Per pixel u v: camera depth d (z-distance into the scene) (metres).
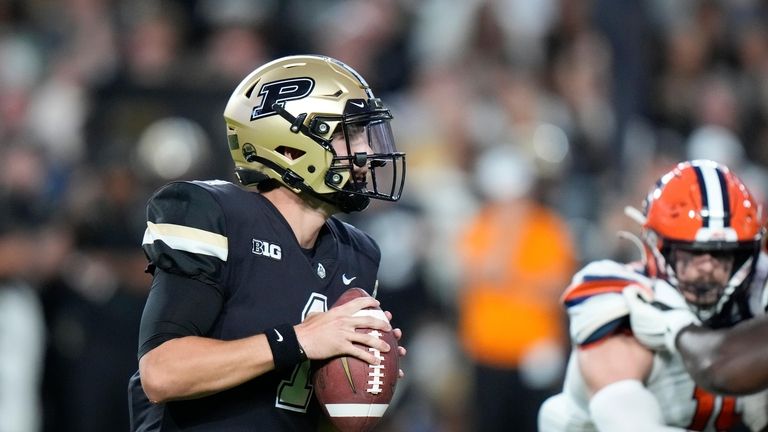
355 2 33.12
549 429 13.73
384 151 12.01
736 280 12.50
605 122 28.80
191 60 30.08
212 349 11.05
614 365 12.58
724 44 30.50
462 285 25.12
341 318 11.42
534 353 24.28
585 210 26.34
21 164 26.12
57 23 33.50
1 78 31.53
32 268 24.27
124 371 24.05
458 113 28.78
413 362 25.55
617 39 29.09
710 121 28.55
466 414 25.39
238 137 12.05
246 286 11.58
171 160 24.78
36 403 24.20
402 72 31.69
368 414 11.49
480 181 26.77
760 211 12.73
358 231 12.77
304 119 11.72
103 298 24.06
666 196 12.56
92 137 26.14
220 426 11.54
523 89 28.91
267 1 33.31
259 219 11.75
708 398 12.91
